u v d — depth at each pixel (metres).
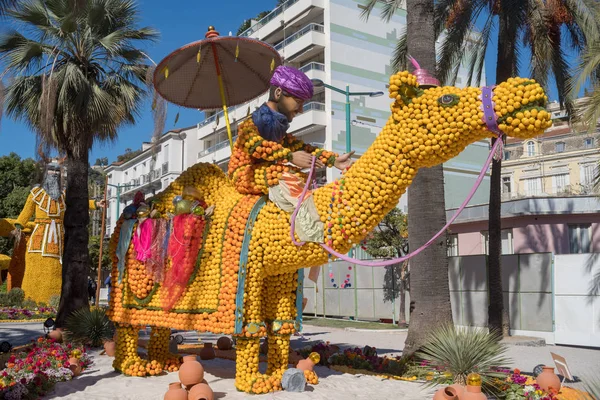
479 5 14.09
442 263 8.37
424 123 4.86
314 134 27.73
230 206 6.14
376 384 6.71
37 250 19.28
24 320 17.12
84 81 11.83
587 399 5.13
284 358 6.32
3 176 33.28
